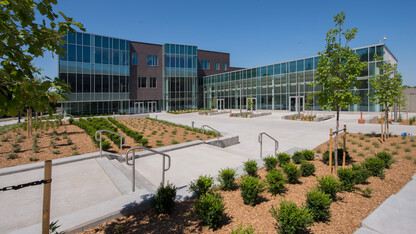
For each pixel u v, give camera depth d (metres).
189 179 6.69
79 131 15.38
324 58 7.11
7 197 5.10
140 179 6.52
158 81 42.62
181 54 43.66
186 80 44.41
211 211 3.73
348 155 8.13
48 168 2.80
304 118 23.73
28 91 2.08
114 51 36.41
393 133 13.66
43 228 2.81
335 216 4.11
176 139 13.06
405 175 6.21
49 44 2.57
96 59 34.47
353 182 5.23
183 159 8.85
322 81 7.29
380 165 6.13
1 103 1.98
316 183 5.72
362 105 27.22
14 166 7.17
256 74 38.22
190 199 4.86
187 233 3.61
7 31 2.13
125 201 4.49
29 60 2.59
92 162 7.94
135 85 40.19
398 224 3.60
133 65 39.94
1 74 2.10
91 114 34.09
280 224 3.49
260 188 4.94
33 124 15.73
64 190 5.53
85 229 3.69
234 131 16.47
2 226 3.91
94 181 6.15
